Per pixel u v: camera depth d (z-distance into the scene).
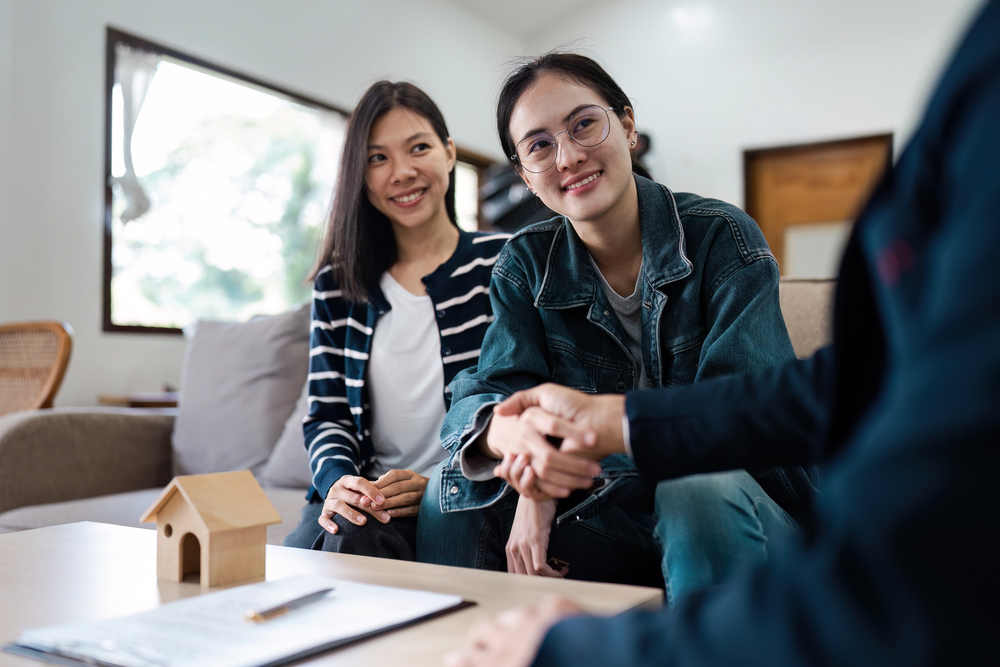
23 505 1.86
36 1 3.22
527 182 1.29
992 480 0.28
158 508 0.84
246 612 0.65
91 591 0.79
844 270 0.44
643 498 1.13
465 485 1.14
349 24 4.77
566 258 1.29
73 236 3.36
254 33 4.16
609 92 1.21
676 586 0.88
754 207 5.56
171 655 0.56
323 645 0.58
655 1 5.79
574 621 0.42
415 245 1.68
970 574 0.28
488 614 0.67
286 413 2.05
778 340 1.08
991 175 0.30
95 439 2.02
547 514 1.06
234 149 4.21
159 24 3.70
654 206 1.22
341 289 1.65
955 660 0.28
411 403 1.58
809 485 1.04
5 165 3.12
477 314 1.61
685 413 0.74
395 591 0.72
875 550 0.30
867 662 0.30
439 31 5.51
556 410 0.86
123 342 3.55
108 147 3.50
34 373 2.47
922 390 0.30
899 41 5.07
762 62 5.46
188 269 3.99
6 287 3.13
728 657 0.34
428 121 1.65
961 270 0.30
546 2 5.95
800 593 0.33
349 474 1.40
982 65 0.33
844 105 5.23
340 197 1.63
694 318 1.17
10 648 0.61
